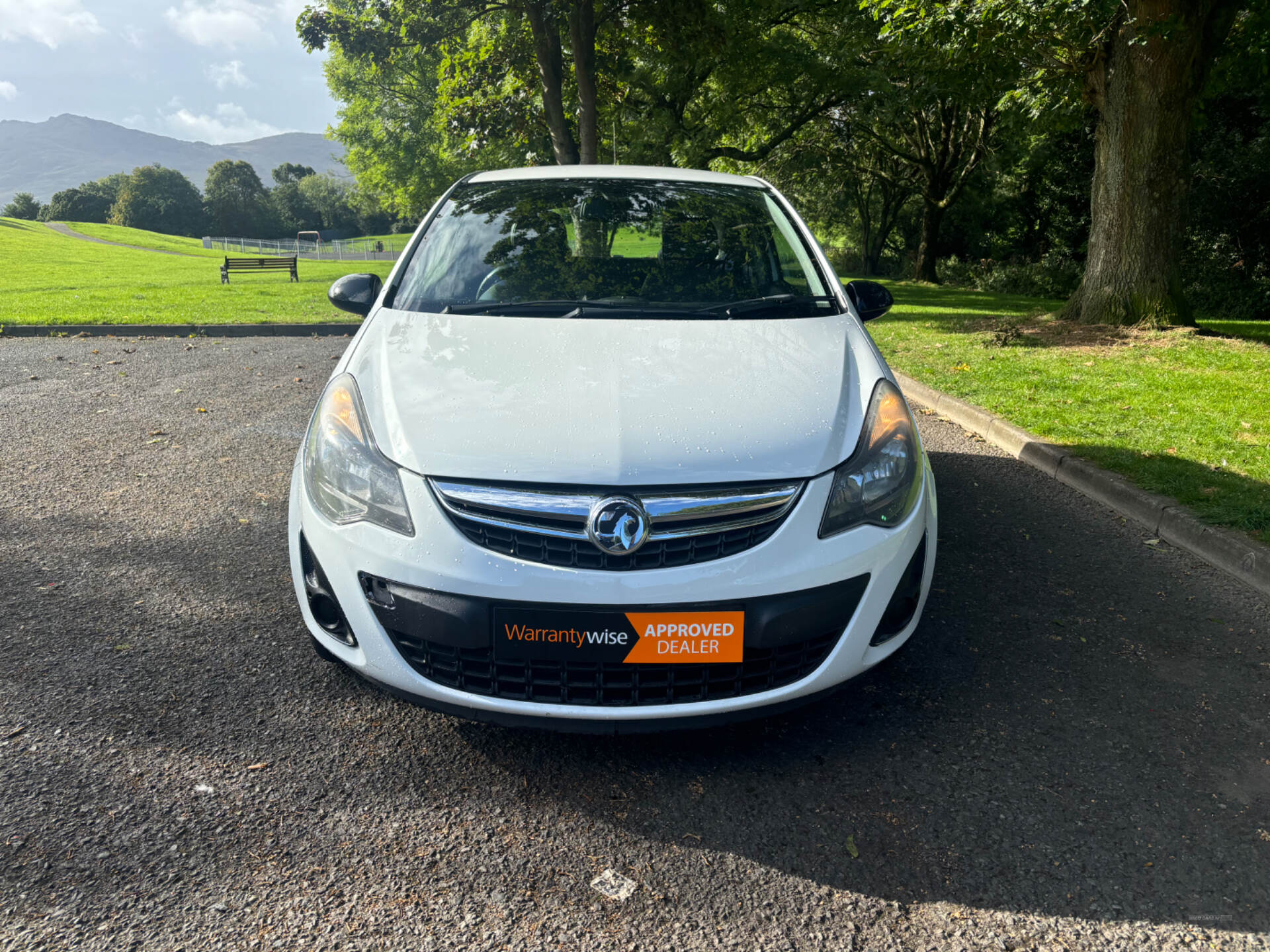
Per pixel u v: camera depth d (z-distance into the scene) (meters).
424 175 39.12
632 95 22.05
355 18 17.20
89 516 4.17
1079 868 2.02
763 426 2.32
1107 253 10.77
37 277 25.62
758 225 3.61
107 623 3.10
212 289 20.11
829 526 2.24
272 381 7.69
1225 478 4.59
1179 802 2.26
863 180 42.22
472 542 2.15
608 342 2.70
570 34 15.88
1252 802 2.26
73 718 2.51
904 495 2.41
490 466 2.17
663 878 1.97
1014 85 12.87
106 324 11.35
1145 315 10.47
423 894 1.90
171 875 1.93
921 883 1.97
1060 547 4.02
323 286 22.02
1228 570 3.74
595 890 1.93
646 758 2.41
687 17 16.31
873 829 2.14
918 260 35.69
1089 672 2.91
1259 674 2.92
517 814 2.17
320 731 2.49
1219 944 1.81
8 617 3.12
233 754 2.37
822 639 2.29
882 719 2.62
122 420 6.11
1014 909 1.90
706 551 2.16
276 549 3.81
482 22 16.91
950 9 8.80
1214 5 9.98
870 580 2.29
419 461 2.22
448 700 2.23
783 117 25.08
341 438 2.39
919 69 17.91
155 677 2.75
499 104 16.97
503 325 2.83
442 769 2.34
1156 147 10.27
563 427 2.26
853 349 2.83
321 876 1.95
